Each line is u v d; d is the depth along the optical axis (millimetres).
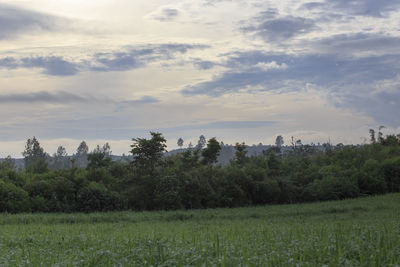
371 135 57031
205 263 8125
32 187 29719
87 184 31234
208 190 33531
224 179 35156
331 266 7793
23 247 11047
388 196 35594
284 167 44094
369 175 39844
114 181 33781
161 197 30844
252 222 22266
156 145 32781
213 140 37656
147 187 31703
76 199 29953
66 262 8938
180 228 18656
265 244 10648
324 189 37375
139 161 32844
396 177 41188
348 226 14328
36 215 24828
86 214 27188
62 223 23172
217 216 26438
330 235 11703
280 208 30453
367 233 11438
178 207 31406
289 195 37281
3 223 22391
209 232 14883
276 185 36719
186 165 36531
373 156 47281
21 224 21344
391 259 8000
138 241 11477
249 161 44656
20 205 27594
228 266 8172
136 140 33062
